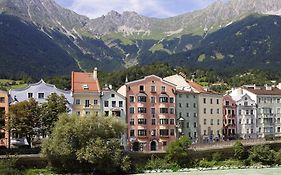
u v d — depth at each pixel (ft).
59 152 325.01
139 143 455.22
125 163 343.87
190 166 380.17
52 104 368.48
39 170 331.77
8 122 364.38
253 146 411.34
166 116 474.08
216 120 533.96
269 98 600.39
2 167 313.53
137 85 464.24
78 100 428.97
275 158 406.82
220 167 382.63
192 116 507.71
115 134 346.54
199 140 508.94
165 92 479.00
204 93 522.47
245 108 573.33
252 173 338.75
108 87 524.11
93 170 340.80
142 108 461.37
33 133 364.79
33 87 416.26
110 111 441.68
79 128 331.36
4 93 401.49
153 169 363.76
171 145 379.76
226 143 426.10
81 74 453.17
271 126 599.16
